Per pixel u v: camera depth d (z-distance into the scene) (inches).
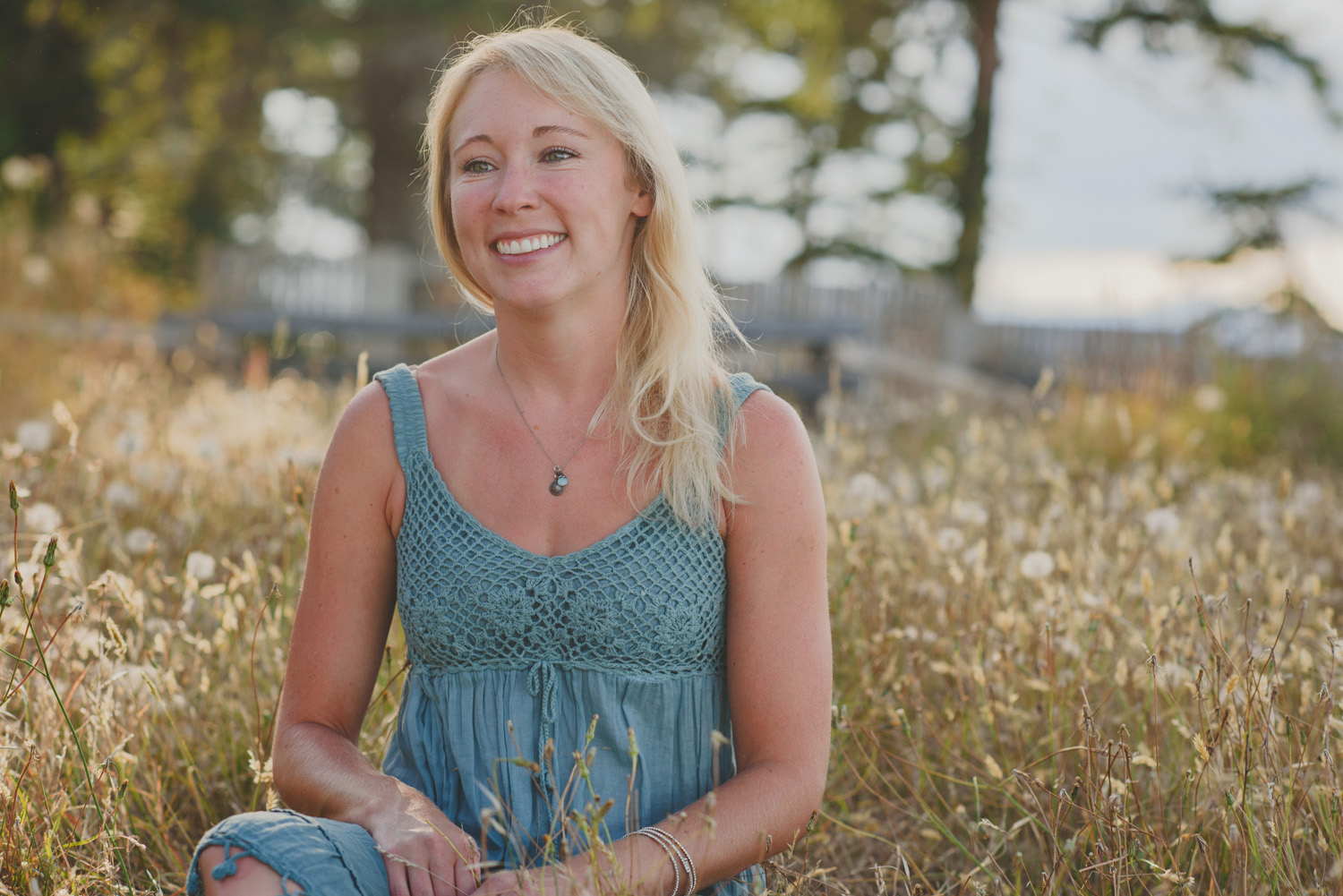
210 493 133.4
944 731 91.0
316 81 695.1
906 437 248.4
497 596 64.9
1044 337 607.8
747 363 346.0
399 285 549.6
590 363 68.6
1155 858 70.2
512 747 64.7
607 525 66.7
